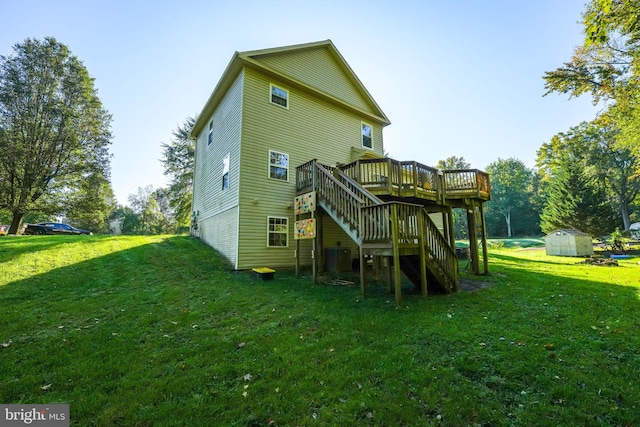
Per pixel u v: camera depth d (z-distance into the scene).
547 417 2.45
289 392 2.84
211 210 12.72
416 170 8.24
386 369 3.22
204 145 15.11
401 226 5.89
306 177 9.58
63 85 19.77
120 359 3.53
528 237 44.12
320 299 6.14
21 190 17.95
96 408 2.62
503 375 3.09
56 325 4.56
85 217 21.44
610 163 28.41
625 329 4.21
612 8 7.85
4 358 3.50
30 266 7.43
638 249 21.05
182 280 7.59
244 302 5.95
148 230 41.94
